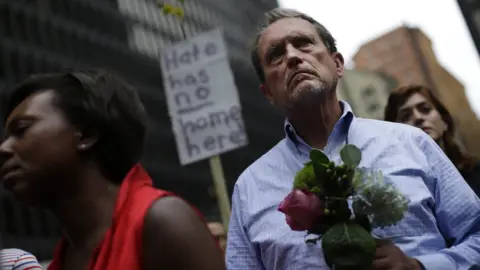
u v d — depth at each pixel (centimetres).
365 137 189
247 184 202
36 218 2697
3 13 3105
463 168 270
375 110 6078
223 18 5612
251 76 5397
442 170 179
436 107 277
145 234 98
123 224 100
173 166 3978
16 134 106
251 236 191
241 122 414
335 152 191
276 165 199
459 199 173
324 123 201
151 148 3831
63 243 117
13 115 107
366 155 184
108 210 108
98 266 97
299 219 136
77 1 3738
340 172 136
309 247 171
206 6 5347
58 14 3531
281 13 212
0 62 2956
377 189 134
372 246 131
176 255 96
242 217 198
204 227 102
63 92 108
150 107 4016
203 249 98
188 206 103
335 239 130
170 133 4075
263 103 5444
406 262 139
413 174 175
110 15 4038
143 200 102
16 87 112
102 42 3841
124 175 112
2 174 104
